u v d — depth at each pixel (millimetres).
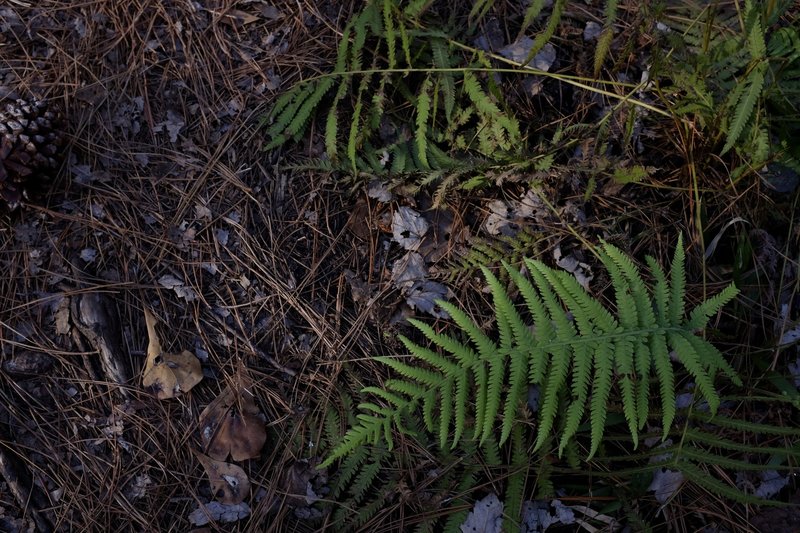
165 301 1091
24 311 1073
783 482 1028
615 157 1083
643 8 1096
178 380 1065
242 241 1110
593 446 957
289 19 1178
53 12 1166
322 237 1114
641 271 1085
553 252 1086
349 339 1086
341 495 1050
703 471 1010
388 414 990
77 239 1098
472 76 1098
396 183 1100
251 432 1059
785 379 1040
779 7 1066
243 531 1037
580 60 1146
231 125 1144
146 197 1117
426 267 1102
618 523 1024
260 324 1091
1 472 1032
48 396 1059
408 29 1135
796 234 1091
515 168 1082
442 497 1034
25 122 1071
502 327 980
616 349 973
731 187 1086
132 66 1154
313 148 1135
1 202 1080
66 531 1029
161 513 1040
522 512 1026
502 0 1174
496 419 1055
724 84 1078
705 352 980
